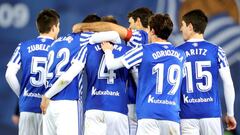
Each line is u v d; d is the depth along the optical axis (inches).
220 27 1129.4
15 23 1161.4
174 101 645.3
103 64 673.0
